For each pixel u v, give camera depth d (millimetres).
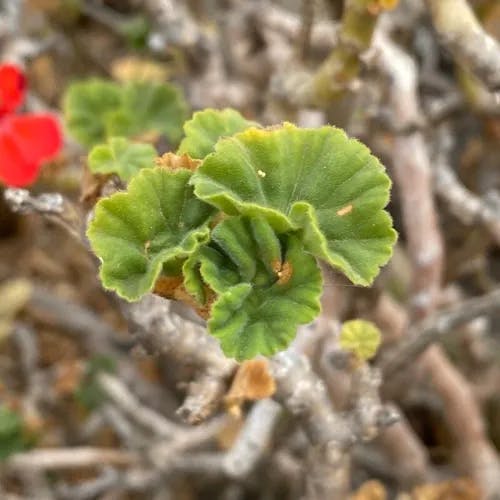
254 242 284
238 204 279
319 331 426
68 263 752
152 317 342
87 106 473
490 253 786
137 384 691
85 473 687
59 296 720
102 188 351
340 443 366
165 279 293
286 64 477
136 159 350
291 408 362
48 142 445
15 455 572
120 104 474
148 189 285
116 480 601
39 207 345
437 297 562
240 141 287
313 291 282
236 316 281
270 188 288
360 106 574
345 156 287
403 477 595
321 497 376
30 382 690
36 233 747
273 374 354
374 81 562
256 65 667
